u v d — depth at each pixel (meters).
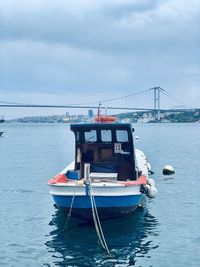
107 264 13.25
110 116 21.22
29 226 17.31
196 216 18.77
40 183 28.38
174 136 102.69
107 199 16.55
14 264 13.34
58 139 96.75
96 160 19.77
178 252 14.26
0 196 23.55
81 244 15.03
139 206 19.64
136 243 15.10
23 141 87.62
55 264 13.30
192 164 39.38
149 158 45.62
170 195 23.52
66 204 16.83
